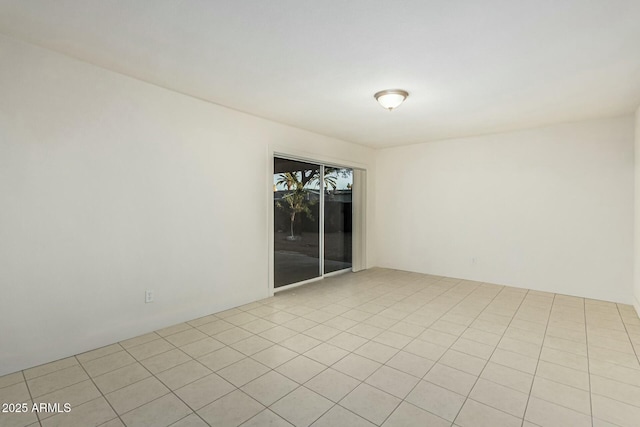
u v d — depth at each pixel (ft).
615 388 7.11
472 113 12.87
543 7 6.07
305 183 16.43
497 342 9.47
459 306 12.80
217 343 9.39
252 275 13.30
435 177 18.26
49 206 8.10
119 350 8.91
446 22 6.62
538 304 13.05
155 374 7.67
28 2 6.02
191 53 8.07
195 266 11.32
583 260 14.02
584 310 12.32
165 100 10.36
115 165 9.25
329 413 6.26
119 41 7.52
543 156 14.89
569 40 7.28
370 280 17.19
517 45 7.54
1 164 7.39
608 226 13.47
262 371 7.82
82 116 8.59
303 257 16.38
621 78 9.40
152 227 10.13
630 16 6.33
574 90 10.36
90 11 6.32
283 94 10.85
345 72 9.13
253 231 13.28
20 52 7.58
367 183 19.99
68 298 8.48
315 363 8.22
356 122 14.25
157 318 10.34
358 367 8.02
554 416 6.18
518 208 15.60
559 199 14.53
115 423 5.97
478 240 16.84
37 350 8.00
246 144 12.90
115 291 9.36
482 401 6.64
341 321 11.16
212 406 6.48
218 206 11.98
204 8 6.18
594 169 13.71
